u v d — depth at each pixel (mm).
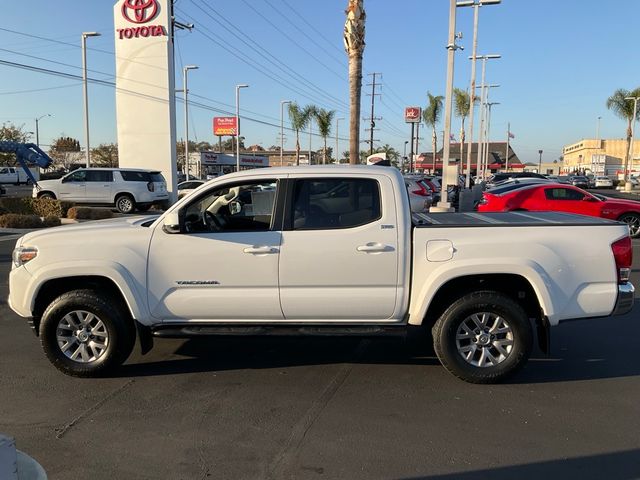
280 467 3400
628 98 52438
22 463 2551
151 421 4043
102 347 4871
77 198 22000
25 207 20062
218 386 4715
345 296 4629
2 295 8281
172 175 25453
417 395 4504
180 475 3314
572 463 3432
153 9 24766
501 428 3908
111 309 4789
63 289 5004
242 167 76000
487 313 4656
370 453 3561
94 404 4348
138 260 4695
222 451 3598
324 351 5633
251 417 4102
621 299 4598
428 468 3377
